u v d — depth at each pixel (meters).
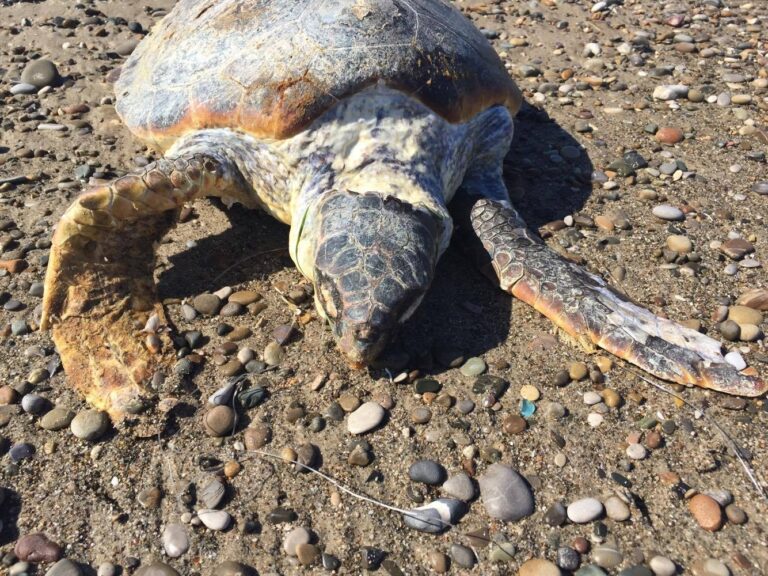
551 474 0.56
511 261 0.70
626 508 0.53
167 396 0.60
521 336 0.68
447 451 0.57
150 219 0.68
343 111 0.69
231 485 0.55
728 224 0.83
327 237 0.61
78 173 0.88
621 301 0.68
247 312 0.69
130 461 0.56
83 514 0.52
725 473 0.56
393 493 0.54
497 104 0.83
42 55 1.15
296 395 0.61
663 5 1.40
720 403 0.61
